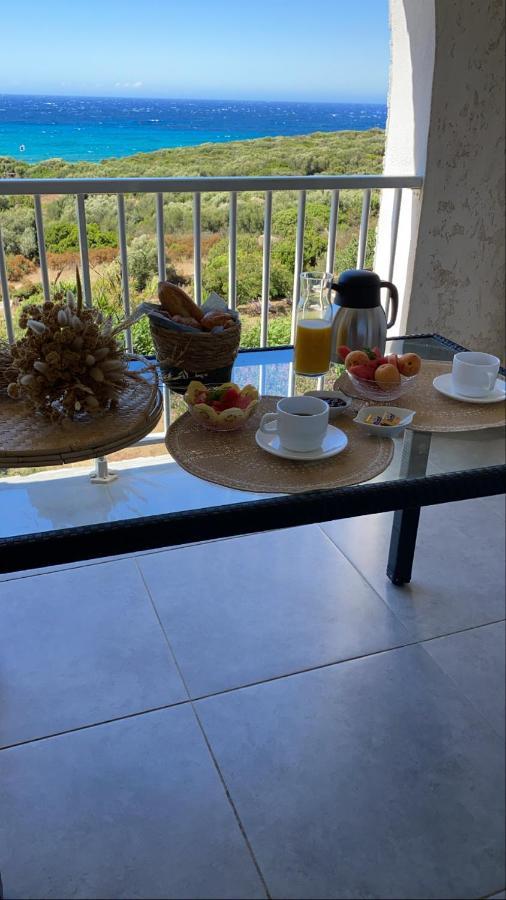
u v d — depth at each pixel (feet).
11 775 4.63
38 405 4.09
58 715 5.07
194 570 6.67
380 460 4.14
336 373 5.45
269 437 4.28
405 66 8.36
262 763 4.76
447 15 7.59
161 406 4.71
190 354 4.91
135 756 4.78
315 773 4.70
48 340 4.02
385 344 6.03
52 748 4.82
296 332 5.40
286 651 5.70
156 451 4.15
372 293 5.51
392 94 8.68
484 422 4.64
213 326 4.97
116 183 7.06
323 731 5.01
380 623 6.04
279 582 6.52
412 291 9.03
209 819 4.39
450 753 4.87
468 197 8.68
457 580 6.63
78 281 4.23
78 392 4.06
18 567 3.48
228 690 5.32
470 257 9.07
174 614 6.09
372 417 4.53
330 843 4.26
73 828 4.32
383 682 5.43
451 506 7.89
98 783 4.59
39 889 3.98
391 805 4.50
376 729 5.04
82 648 5.69
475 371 4.85
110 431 4.12
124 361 4.63
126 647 5.71
